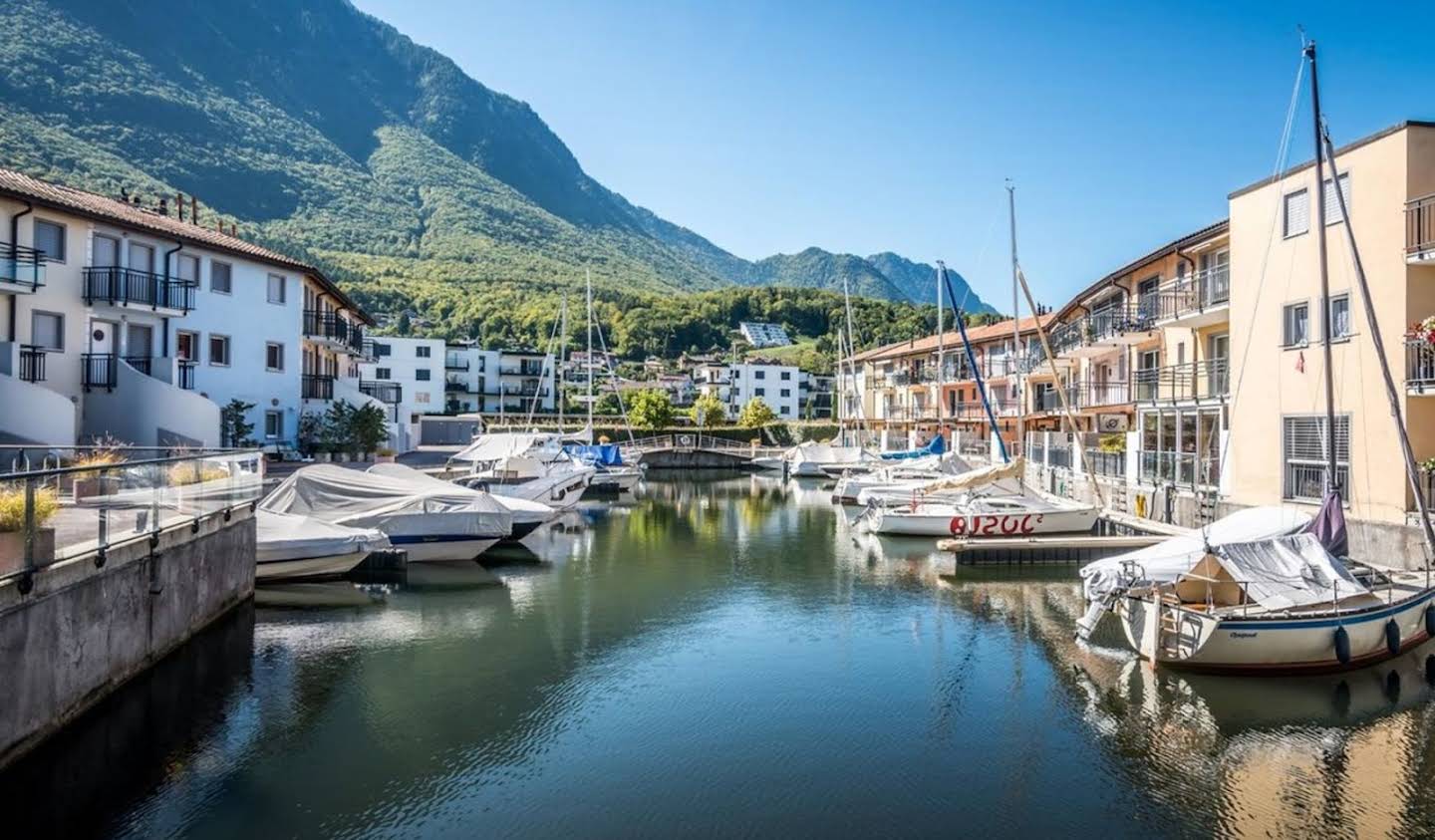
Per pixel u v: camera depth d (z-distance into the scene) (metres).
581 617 20.88
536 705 14.60
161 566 14.50
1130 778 11.91
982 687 15.66
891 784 11.71
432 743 12.94
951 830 10.47
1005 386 66.06
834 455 71.62
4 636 9.74
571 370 130.25
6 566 9.91
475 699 14.91
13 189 29.27
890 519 34.34
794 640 18.91
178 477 15.57
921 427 78.50
